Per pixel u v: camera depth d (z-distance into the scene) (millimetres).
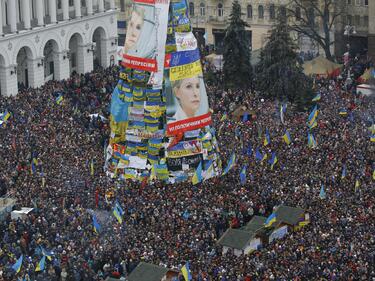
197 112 191125
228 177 179125
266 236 158375
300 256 146125
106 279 146625
